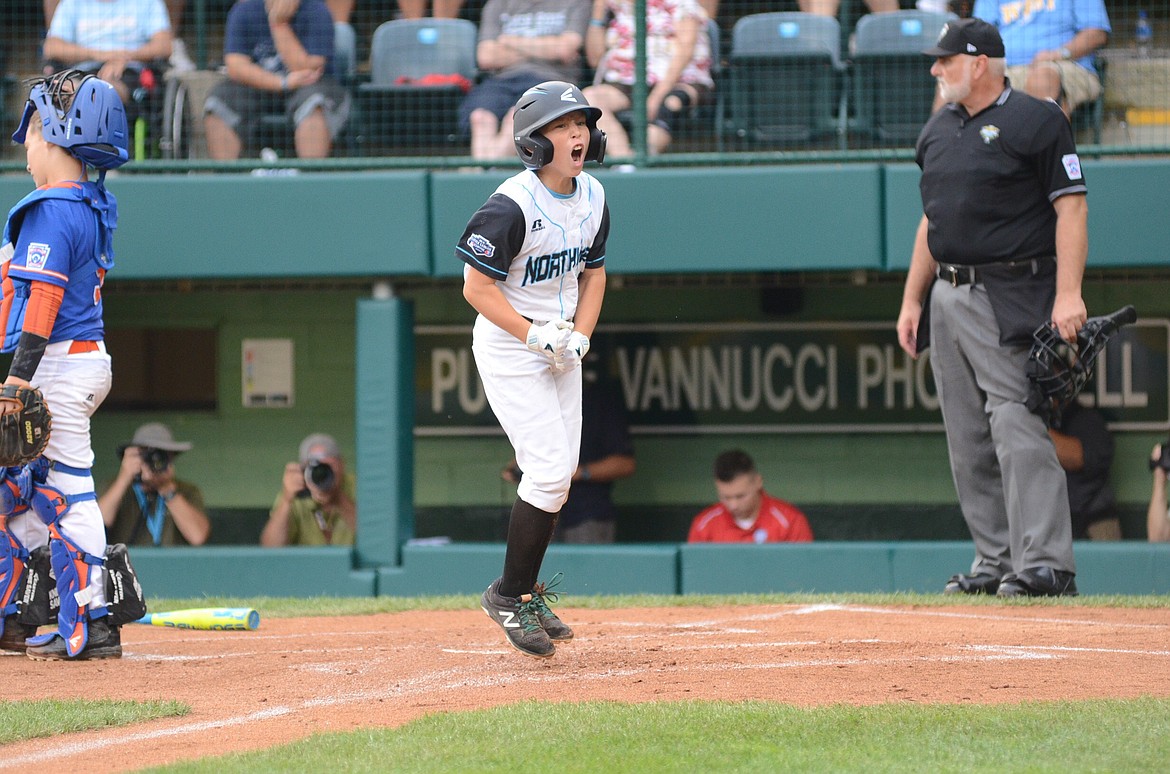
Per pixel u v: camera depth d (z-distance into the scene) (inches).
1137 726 442.9
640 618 792.9
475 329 579.8
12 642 668.7
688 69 1128.8
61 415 652.1
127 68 1119.0
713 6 1159.0
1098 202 1024.9
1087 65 1061.1
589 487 1197.1
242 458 1344.7
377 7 1238.9
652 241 1060.5
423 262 1063.0
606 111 1108.5
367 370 1082.1
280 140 1145.4
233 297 1342.3
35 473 650.8
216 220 1073.5
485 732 448.5
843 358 1296.8
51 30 1140.5
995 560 888.3
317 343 1339.8
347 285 1305.4
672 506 1310.3
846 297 1293.1
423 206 1063.6
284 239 1072.2
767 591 1050.1
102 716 500.7
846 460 1300.4
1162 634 671.8
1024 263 840.9
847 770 394.3
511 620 583.2
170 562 1074.7
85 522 658.2
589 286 592.4
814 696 518.0
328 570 1066.7
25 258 633.6
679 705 485.4
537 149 537.3
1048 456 840.9
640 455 1312.7
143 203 1074.7
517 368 559.2
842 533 1300.4
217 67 1243.2
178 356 1349.7
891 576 1045.2
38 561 657.6
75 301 656.4
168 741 471.5
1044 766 395.9
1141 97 1096.8
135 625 822.5
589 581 1060.5
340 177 1070.4
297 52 1125.1
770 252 1053.8
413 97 1133.7
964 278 853.2
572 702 498.9
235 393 1344.7
